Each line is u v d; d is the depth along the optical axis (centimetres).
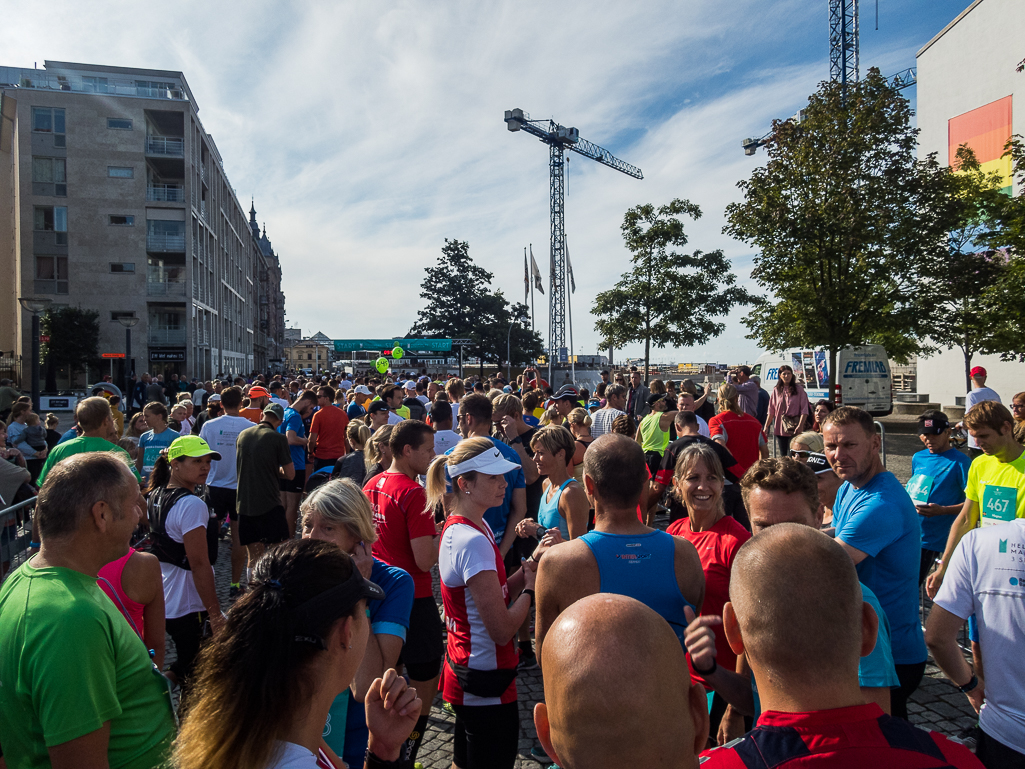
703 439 539
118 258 3928
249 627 123
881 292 1496
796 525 145
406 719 175
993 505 372
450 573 275
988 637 220
